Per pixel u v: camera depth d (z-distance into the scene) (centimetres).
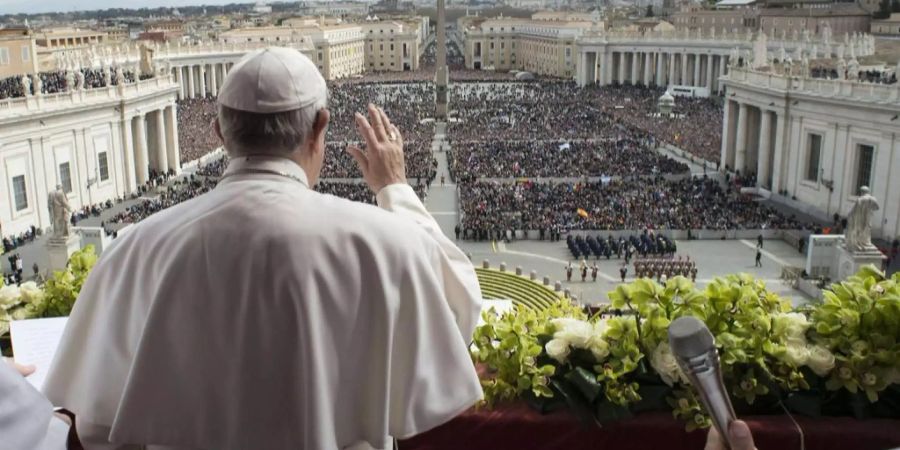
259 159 571
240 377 524
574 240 6650
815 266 5612
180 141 12619
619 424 902
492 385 907
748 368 909
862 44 11606
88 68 11200
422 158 10231
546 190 8412
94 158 8762
